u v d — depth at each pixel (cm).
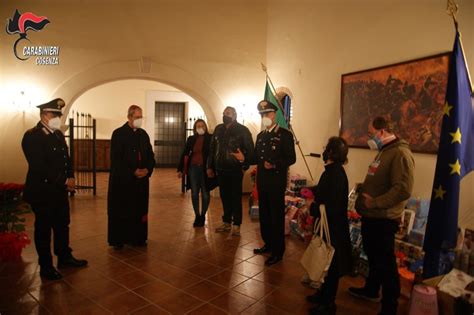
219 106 686
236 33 680
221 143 411
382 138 248
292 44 589
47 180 278
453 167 221
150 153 380
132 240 368
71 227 443
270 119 340
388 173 238
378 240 238
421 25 348
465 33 302
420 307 221
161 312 241
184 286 282
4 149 583
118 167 355
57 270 306
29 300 253
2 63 578
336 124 474
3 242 270
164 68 653
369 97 407
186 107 1123
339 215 236
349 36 447
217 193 677
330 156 244
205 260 341
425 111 339
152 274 304
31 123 595
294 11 582
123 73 638
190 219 500
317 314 234
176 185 809
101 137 1041
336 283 236
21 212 300
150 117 1092
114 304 250
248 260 343
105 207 560
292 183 506
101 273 304
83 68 616
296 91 575
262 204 353
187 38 659
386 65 386
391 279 231
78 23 609
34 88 594
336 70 474
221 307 250
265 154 333
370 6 411
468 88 229
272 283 291
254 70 694
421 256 290
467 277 238
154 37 644
